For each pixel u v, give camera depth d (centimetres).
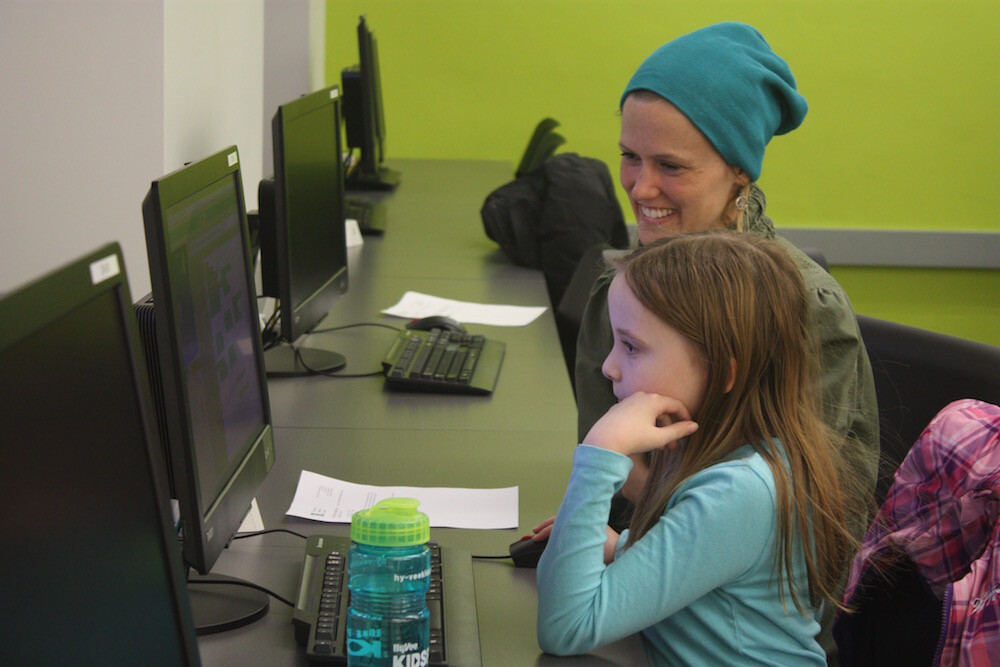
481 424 206
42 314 72
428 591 131
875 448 150
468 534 158
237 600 130
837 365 139
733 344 118
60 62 192
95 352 81
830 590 124
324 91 231
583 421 170
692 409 122
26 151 195
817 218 551
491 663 121
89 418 79
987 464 134
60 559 73
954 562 135
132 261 199
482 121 538
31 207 197
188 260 120
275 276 217
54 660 72
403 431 199
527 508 168
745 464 117
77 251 198
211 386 127
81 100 193
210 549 118
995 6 525
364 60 409
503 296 305
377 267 331
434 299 296
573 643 115
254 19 276
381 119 466
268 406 153
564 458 190
